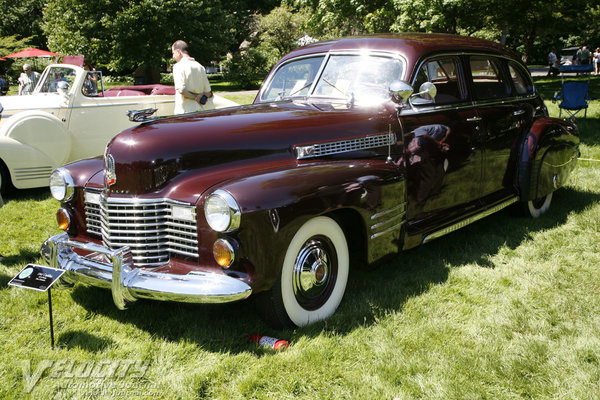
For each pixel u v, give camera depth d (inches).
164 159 108.4
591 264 146.9
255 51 1080.2
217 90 1010.7
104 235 115.0
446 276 141.6
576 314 118.3
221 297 96.1
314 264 112.9
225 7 1384.1
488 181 166.1
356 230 127.4
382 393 90.6
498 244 164.9
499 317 117.4
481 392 90.4
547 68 1384.1
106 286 107.6
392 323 114.9
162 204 108.0
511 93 176.6
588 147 293.3
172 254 108.6
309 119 126.0
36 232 186.1
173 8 940.0
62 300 129.8
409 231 137.5
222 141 114.8
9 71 1029.2
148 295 100.3
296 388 93.4
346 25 566.3
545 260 151.5
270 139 119.1
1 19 1311.5
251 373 96.6
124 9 931.3
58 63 289.6
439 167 144.1
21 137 238.1
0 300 129.4
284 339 109.1
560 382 92.8
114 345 108.4
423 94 131.9
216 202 96.4
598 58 1062.4
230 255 97.3
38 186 244.1
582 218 184.7
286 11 1157.1
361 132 129.7
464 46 157.9
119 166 109.6
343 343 106.8
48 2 994.7
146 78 1003.9
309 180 107.9
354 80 145.4
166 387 93.7
